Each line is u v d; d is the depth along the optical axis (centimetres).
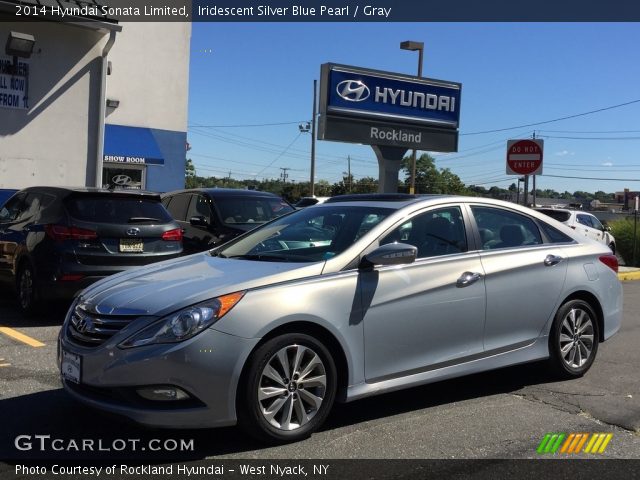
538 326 527
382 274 437
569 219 1864
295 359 395
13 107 1367
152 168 1984
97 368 373
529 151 1424
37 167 1406
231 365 368
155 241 774
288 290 397
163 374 359
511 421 452
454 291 468
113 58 1912
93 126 1470
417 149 1733
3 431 412
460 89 1775
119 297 398
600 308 573
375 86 1645
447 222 495
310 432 404
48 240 726
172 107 2022
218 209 975
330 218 501
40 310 754
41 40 1388
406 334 443
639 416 469
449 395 509
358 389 422
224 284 391
